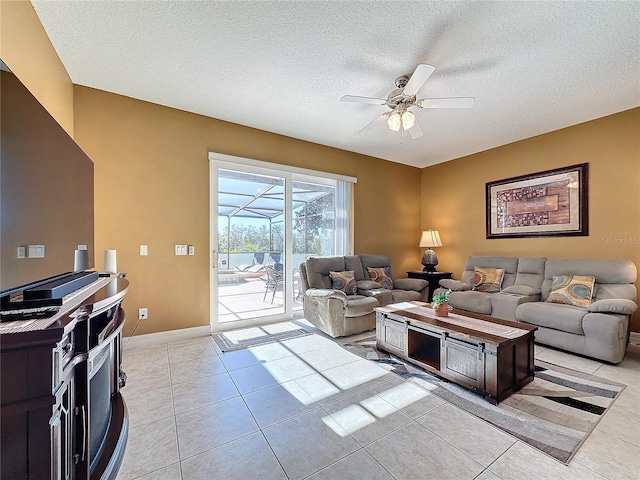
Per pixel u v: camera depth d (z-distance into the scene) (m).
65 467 0.94
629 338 2.95
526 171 4.05
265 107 3.16
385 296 3.73
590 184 3.44
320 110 3.23
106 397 1.40
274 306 3.93
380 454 1.48
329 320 3.27
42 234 1.24
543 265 3.62
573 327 2.71
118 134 2.88
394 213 5.22
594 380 2.27
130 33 2.04
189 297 3.25
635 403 1.94
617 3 1.76
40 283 1.24
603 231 3.33
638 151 3.10
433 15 1.87
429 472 1.36
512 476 1.33
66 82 2.49
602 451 1.49
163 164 3.11
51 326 0.85
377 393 2.09
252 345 3.02
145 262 3.01
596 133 3.39
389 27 1.97
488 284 3.93
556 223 3.72
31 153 1.13
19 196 1.04
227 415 1.82
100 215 2.81
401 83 2.61
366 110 3.23
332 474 1.35
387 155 4.88
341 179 4.50
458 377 2.18
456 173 5.02
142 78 2.62
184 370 2.44
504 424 1.72
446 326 2.33
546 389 2.13
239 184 3.66
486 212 4.55
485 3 1.77
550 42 2.11
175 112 3.18
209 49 2.21
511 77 2.56
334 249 4.55
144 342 2.99
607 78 2.56
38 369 0.82
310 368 2.50
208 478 1.34
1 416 0.79
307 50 2.22
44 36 1.99
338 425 1.72
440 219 5.28
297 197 4.19
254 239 3.78
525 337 2.14
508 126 3.63
